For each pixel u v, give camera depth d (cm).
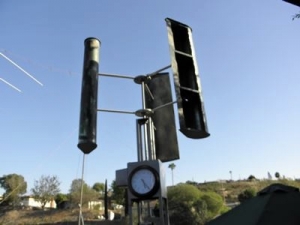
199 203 3278
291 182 4759
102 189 6575
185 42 441
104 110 452
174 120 492
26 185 6356
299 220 454
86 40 467
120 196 4828
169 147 482
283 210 477
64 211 5484
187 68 422
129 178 429
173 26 438
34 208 5922
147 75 498
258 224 459
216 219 553
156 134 495
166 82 514
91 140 405
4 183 6181
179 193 3381
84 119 416
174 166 5212
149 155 468
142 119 488
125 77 492
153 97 514
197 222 3134
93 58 453
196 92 403
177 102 385
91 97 428
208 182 7375
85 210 5356
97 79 447
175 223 3181
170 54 409
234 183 7494
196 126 390
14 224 5047
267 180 7775
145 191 416
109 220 4266
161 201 414
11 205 5972
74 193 5625
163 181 431
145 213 434
